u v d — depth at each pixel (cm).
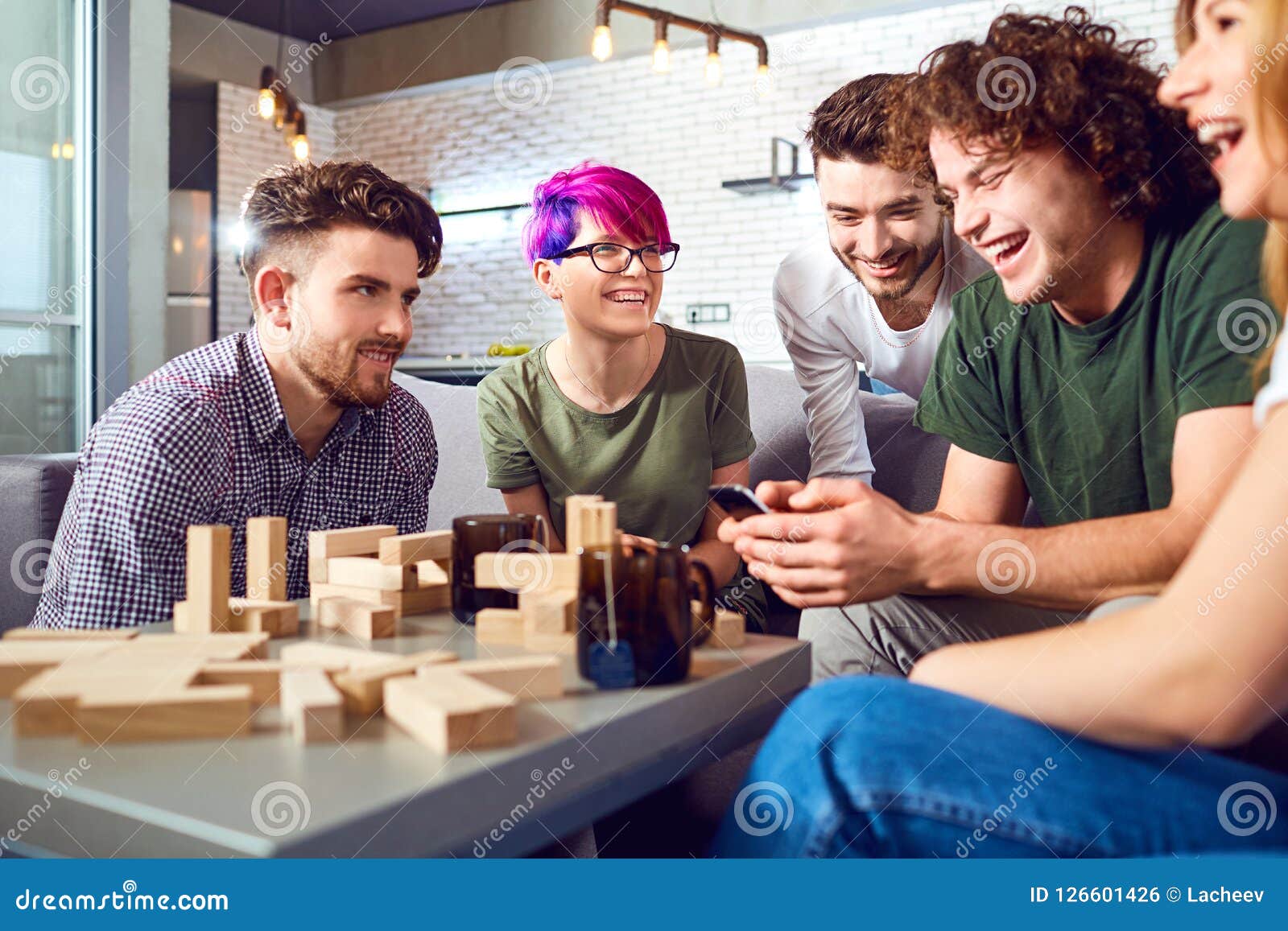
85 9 300
